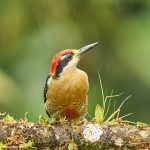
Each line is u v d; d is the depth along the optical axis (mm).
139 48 17141
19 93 15773
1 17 16922
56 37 16844
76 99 9820
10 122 8766
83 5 17344
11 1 17000
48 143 8719
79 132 8727
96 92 16797
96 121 8914
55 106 9953
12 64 16656
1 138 8633
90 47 10359
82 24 17297
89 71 17266
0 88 15516
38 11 17078
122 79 17219
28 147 8648
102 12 17391
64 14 17141
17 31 16938
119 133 8680
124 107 17016
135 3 17672
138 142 8641
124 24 17500
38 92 15867
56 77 9859
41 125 8781
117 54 17297
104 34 17438
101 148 8703
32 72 16266
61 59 9992
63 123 8867
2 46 16906
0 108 15500
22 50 16734
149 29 17406
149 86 17062
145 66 17031
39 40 16750
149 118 17047
